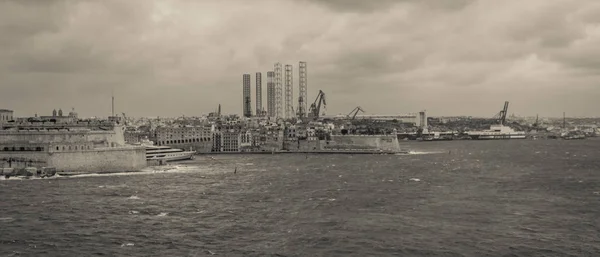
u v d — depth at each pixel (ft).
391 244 463.83
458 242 470.80
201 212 589.32
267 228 518.37
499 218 566.36
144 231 497.46
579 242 472.44
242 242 467.11
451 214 587.68
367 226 527.81
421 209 616.39
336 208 622.54
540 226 530.27
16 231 490.49
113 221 535.60
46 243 453.58
